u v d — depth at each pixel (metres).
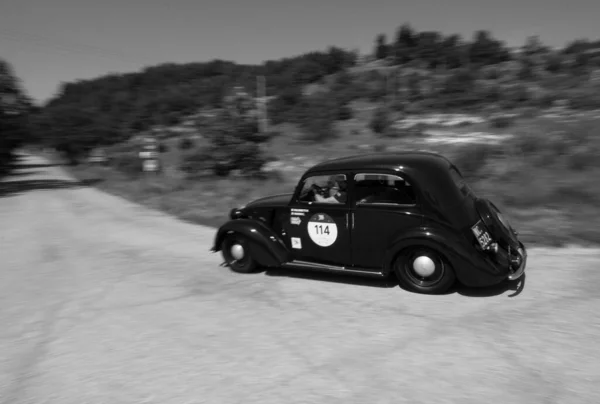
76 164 45.84
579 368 3.65
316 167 5.88
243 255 6.60
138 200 16.00
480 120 37.59
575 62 64.31
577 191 10.12
